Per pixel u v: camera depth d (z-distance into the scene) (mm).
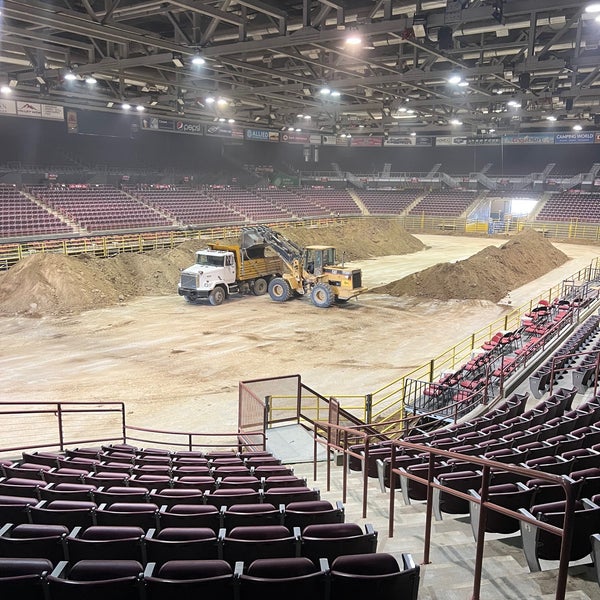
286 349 19703
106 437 12922
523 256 34344
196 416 14250
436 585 4379
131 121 40469
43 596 3549
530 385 13867
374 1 17766
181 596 3555
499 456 6629
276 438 12156
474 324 23359
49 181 44719
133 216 37688
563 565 3523
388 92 29078
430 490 4840
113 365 17781
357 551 4539
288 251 26797
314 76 25375
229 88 34094
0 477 7520
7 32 19484
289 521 5492
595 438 8180
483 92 27938
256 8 16297
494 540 5297
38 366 17531
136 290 28078
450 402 13930
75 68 23141
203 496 6418
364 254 41969
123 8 18562
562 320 18750
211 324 22781
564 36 20391
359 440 12258
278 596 3564
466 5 14680
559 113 36188
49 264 25078
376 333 21891
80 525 5457
